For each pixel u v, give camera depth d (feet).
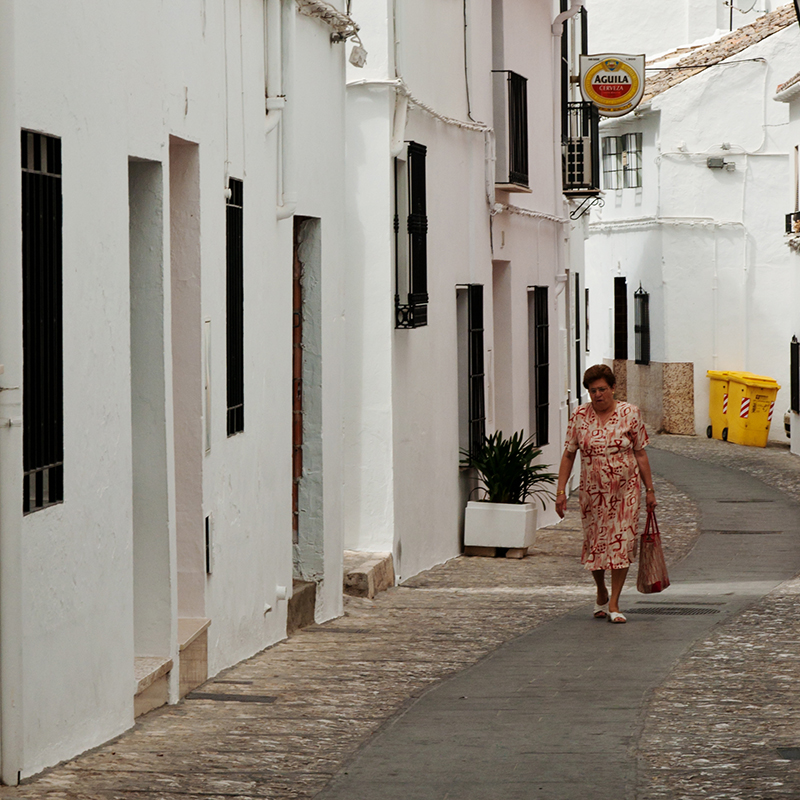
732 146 164.25
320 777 27.53
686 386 165.78
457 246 74.08
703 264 165.48
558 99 98.27
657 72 174.40
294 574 51.57
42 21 26.63
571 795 25.85
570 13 97.76
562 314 102.47
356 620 51.80
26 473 26.13
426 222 65.21
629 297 175.83
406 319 62.75
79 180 28.78
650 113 166.81
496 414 86.89
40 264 26.84
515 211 85.40
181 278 36.96
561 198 99.19
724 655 41.52
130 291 34.53
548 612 53.21
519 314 88.53
